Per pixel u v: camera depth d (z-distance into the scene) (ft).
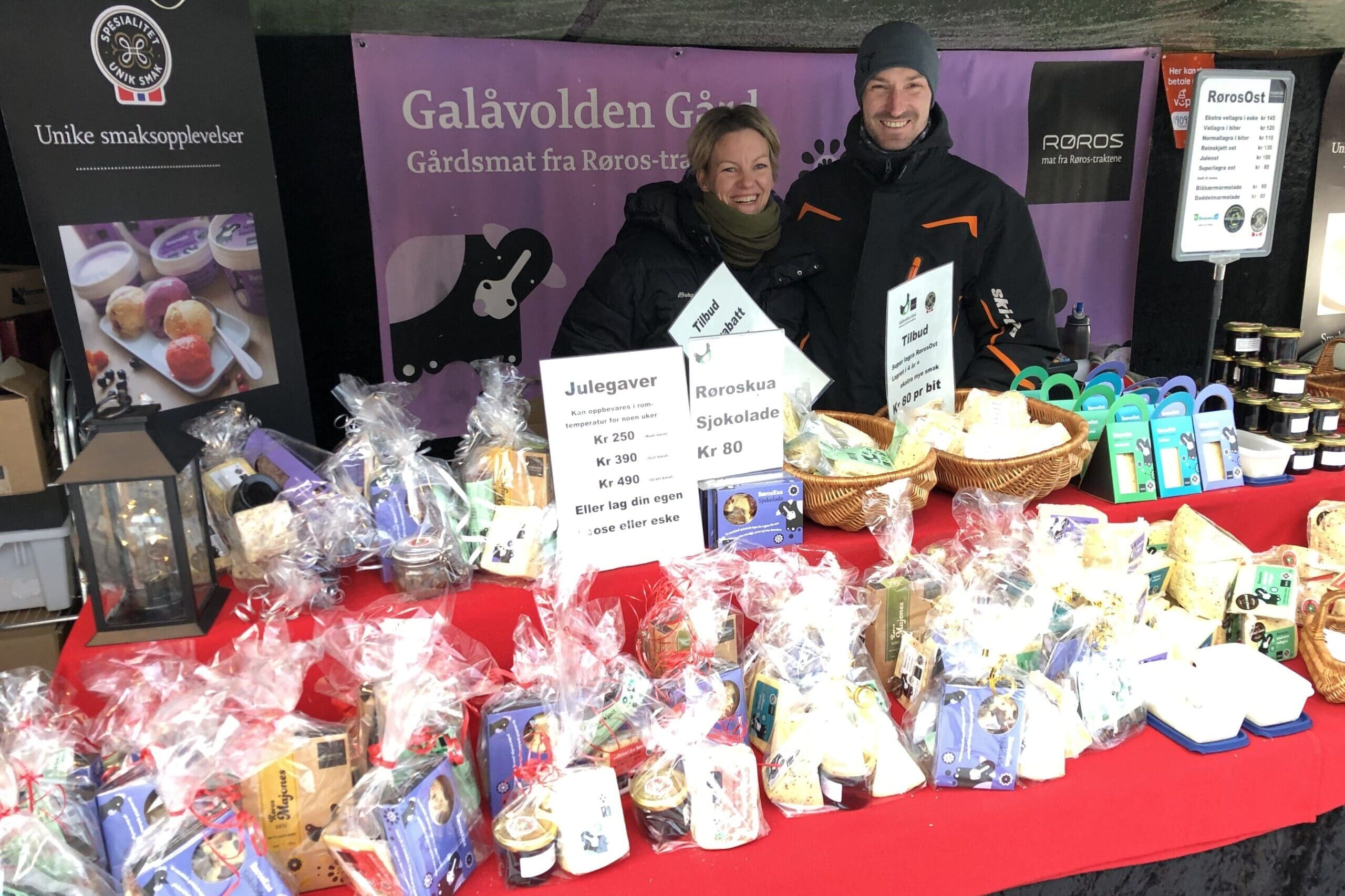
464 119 8.81
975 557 5.75
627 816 4.80
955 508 6.16
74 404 5.96
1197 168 7.04
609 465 5.29
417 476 5.06
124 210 5.10
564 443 5.19
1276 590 6.15
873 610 5.43
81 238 4.99
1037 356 9.43
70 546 6.48
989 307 9.69
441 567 4.92
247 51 5.42
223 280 5.57
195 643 4.46
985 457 6.17
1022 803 4.83
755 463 5.72
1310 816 5.48
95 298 5.09
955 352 10.00
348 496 4.91
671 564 5.27
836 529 6.02
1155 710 5.58
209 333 5.55
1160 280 11.57
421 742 4.28
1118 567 5.81
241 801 4.16
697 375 5.46
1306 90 10.80
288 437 5.43
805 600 5.12
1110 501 6.60
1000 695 4.94
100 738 4.35
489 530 5.14
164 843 3.81
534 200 9.23
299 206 8.57
